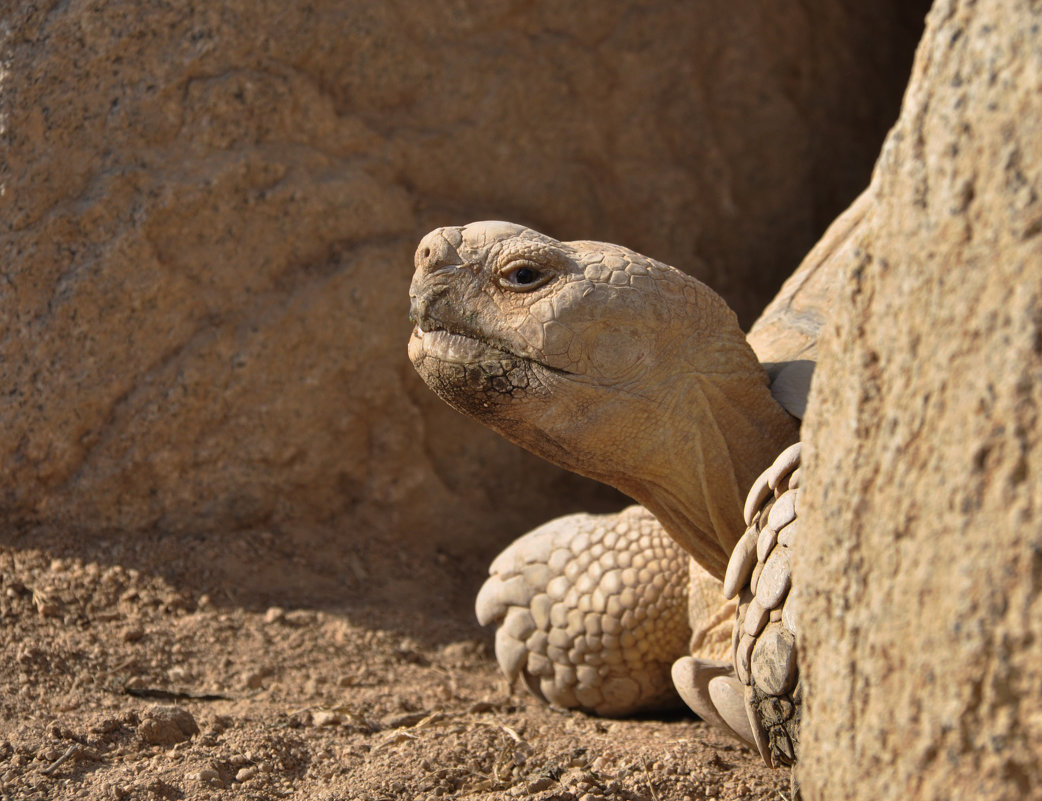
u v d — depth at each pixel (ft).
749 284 54.95
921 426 16.22
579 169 49.19
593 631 34.17
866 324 17.65
